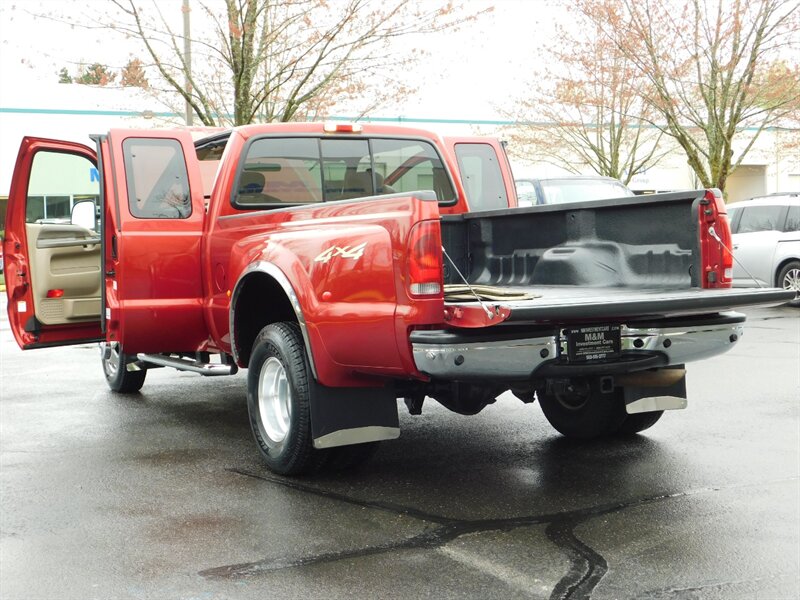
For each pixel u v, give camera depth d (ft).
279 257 17.61
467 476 17.69
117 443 21.13
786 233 49.55
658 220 16.49
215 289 20.93
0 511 15.85
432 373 14.52
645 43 67.87
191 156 21.83
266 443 18.37
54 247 25.80
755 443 19.63
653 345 15.72
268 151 21.11
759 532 13.96
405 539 14.05
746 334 39.06
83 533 14.58
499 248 19.72
